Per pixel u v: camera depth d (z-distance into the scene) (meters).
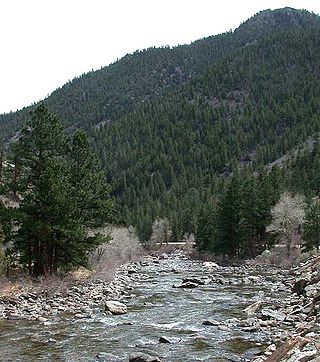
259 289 35.88
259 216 73.00
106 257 62.31
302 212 70.44
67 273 38.66
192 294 33.62
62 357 17.14
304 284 31.75
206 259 77.94
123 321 23.67
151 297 32.12
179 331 21.31
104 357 17.02
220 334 20.41
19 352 17.78
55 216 34.09
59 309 26.28
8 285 30.08
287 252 66.62
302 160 142.00
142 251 97.81
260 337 19.36
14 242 34.47
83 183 37.91
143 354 16.45
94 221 41.09
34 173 35.50
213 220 80.56
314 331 15.45
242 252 74.38
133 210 155.25
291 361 11.85
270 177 101.00
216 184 170.12
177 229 121.75
